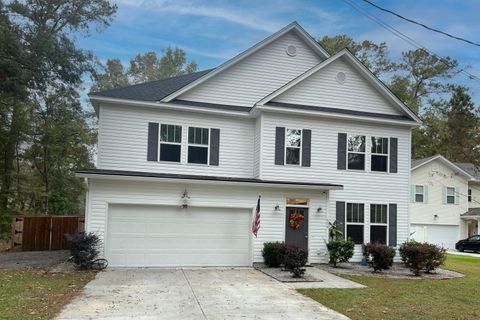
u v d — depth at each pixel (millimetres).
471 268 17781
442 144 40156
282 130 16844
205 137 17172
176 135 16891
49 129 26125
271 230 15820
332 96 17734
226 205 15461
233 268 14836
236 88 17953
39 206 27641
